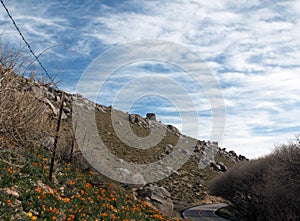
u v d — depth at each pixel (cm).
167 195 2053
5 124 744
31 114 814
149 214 1341
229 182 3747
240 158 8438
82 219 841
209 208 3728
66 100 2862
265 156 3500
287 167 2722
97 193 1170
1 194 713
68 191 990
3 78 668
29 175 891
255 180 3319
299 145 2838
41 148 1163
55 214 768
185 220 2056
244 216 3325
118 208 1159
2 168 809
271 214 2839
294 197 2609
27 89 795
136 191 1969
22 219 670
